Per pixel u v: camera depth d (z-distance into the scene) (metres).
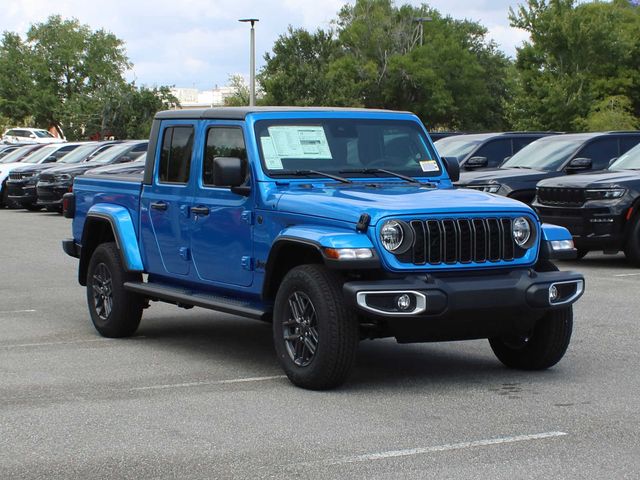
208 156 8.68
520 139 20.47
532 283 7.36
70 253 10.76
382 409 6.84
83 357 8.88
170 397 7.27
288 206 7.73
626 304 11.55
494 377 7.89
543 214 15.58
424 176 8.73
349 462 5.62
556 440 6.02
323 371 7.24
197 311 11.72
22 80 90.81
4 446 6.04
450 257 7.29
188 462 5.68
